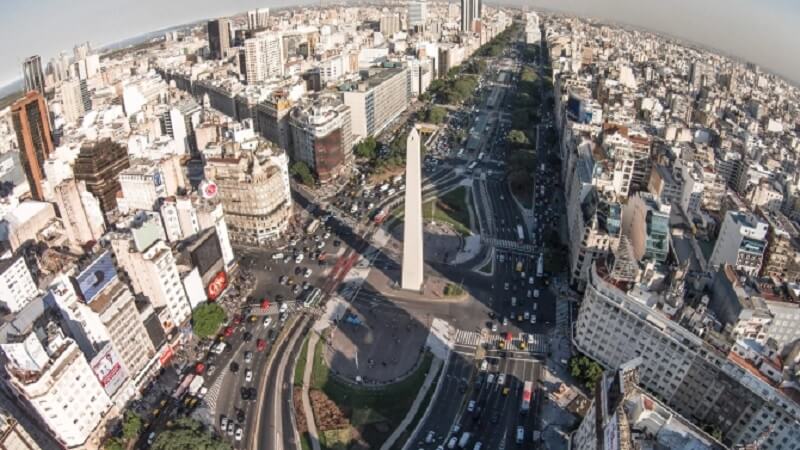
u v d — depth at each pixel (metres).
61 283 183.50
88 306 183.75
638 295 197.00
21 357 161.12
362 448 189.00
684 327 185.50
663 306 191.12
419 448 188.75
